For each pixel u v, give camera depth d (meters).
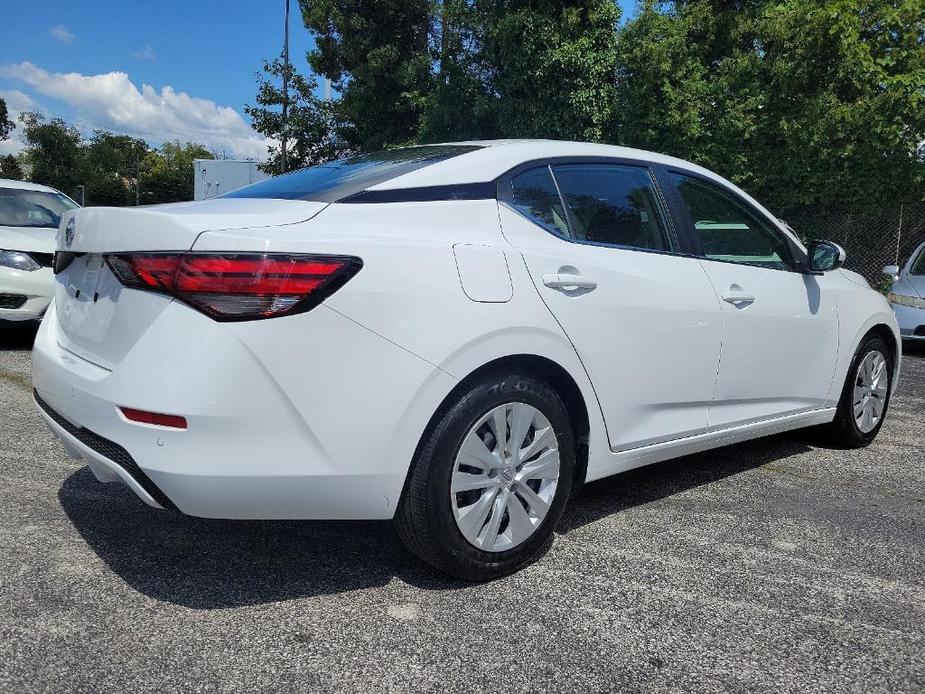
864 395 4.50
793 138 12.29
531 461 2.67
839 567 2.86
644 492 3.65
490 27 14.16
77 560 2.69
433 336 2.35
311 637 2.24
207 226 2.19
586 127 13.73
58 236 2.89
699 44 14.07
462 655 2.17
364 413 2.26
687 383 3.21
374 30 18.38
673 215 3.32
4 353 6.44
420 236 2.49
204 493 2.14
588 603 2.50
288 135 20.44
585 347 2.77
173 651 2.15
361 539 2.96
